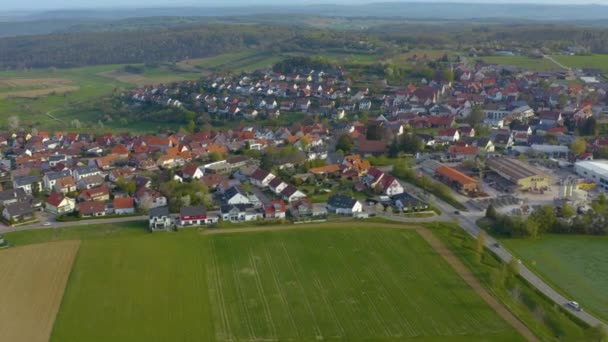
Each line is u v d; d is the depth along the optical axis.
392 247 142.00
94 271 127.75
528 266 132.50
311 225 157.12
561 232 152.75
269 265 132.12
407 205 168.50
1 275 125.25
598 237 150.00
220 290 120.19
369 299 116.94
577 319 110.06
